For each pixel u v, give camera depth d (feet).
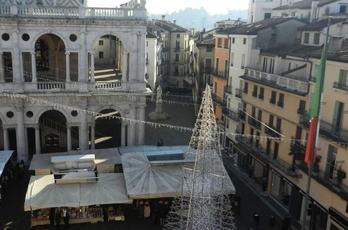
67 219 111.96
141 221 119.44
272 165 141.28
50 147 176.76
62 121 176.65
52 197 108.88
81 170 121.39
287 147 133.90
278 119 141.38
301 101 126.82
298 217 124.47
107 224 116.57
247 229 117.39
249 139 162.81
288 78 134.21
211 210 83.51
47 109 153.38
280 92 138.72
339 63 105.70
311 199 117.08
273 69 157.28
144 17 153.07
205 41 259.39
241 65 177.37
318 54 116.57
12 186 138.62
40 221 113.09
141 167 120.88
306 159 81.05
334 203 106.22
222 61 203.21
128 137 164.55
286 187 134.21
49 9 144.46
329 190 107.65
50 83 152.05
